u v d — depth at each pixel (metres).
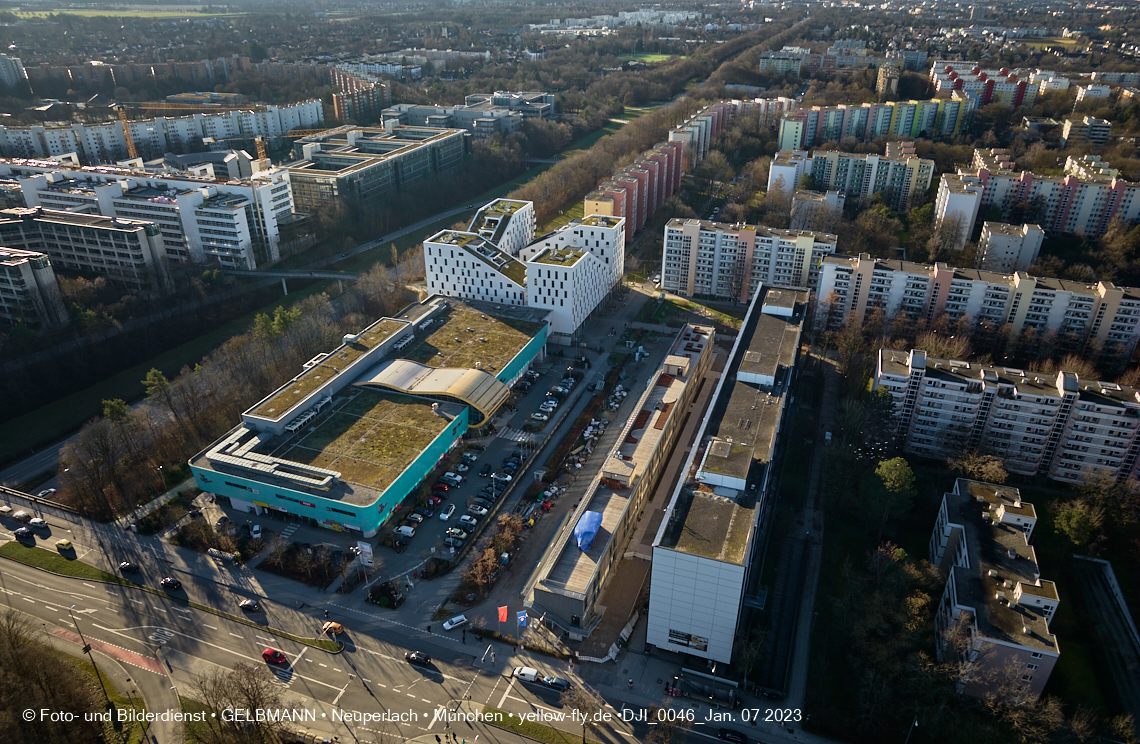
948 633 149.00
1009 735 136.88
